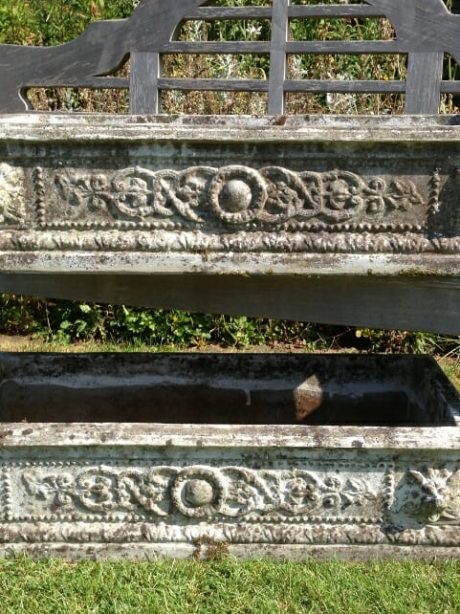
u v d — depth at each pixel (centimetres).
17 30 343
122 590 167
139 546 178
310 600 165
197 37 338
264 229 169
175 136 161
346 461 172
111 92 340
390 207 166
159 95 265
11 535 177
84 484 174
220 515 176
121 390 232
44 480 174
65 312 353
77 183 168
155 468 172
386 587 169
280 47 253
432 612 163
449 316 187
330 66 335
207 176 166
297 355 234
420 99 250
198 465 172
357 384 232
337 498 175
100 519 177
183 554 177
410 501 175
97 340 357
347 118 222
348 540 177
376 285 189
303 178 165
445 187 164
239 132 161
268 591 168
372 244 167
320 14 250
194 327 353
